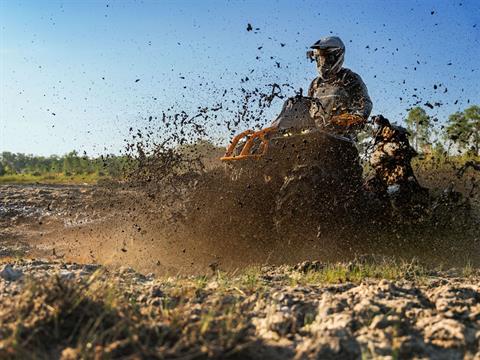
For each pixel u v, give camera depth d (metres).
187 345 3.65
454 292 4.88
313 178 7.52
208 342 3.70
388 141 7.72
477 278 5.94
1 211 13.66
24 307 4.00
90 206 12.80
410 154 7.68
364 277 5.79
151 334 3.81
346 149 7.73
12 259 6.56
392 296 4.79
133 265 7.63
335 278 5.67
